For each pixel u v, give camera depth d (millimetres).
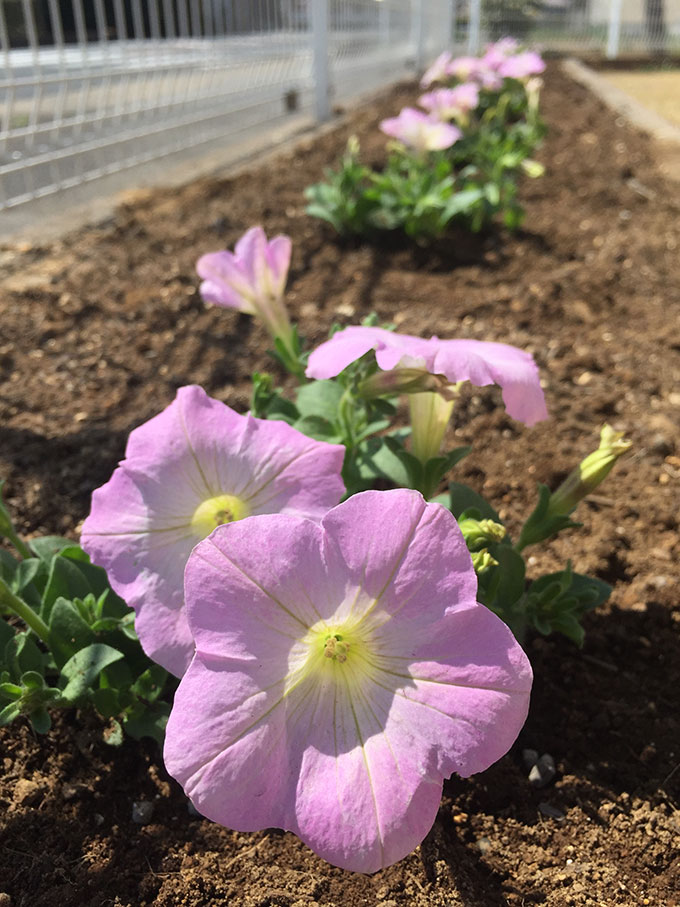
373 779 146
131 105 676
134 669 223
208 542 151
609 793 217
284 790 150
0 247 534
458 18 2605
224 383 398
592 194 738
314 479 192
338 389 257
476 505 229
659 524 314
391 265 563
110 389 386
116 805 210
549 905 190
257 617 151
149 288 484
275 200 659
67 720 227
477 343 209
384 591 153
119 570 194
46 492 313
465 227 631
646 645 263
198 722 144
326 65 1068
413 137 641
